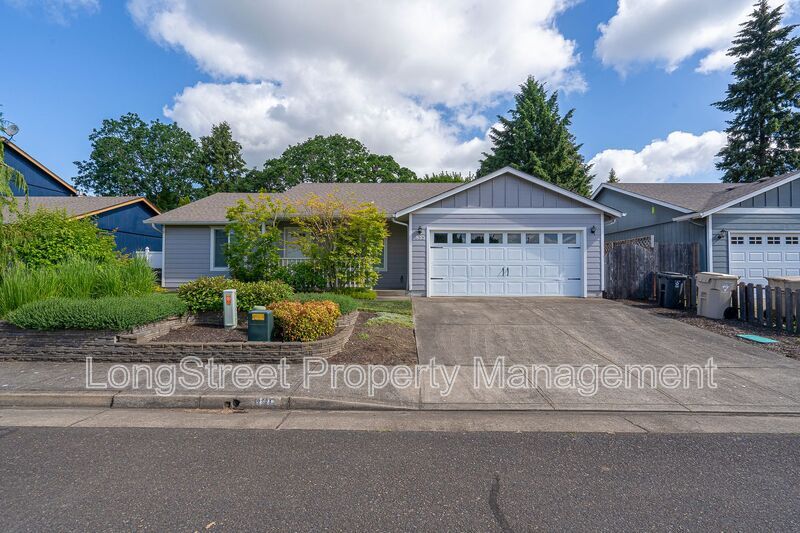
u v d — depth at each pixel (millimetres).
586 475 3342
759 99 26031
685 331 8391
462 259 12945
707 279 9688
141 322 6719
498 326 8672
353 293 11273
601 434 4188
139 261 8992
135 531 2590
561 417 4672
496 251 12953
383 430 4293
